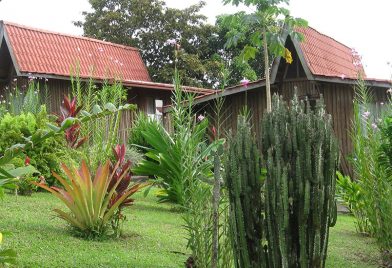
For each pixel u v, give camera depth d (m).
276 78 12.92
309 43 13.82
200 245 3.84
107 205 5.62
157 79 26.84
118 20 28.78
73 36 18.27
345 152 12.23
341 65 15.02
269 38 9.35
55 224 5.88
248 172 3.33
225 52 26.86
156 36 27.72
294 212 3.22
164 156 7.80
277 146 3.23
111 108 2.86
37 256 4.50
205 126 6.91
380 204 5.91
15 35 15.80
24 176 7.55
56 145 8.45
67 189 5.48
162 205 8.42
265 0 8.94
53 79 14.81
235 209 3.34
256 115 13.42
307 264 3.21
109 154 6.91
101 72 17.69
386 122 5.69
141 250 5.23
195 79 24.83
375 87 10.80
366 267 5.32
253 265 3.35
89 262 4.52
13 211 6.34
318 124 3.26
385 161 5.76
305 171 3.17
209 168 4.95
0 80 16.19
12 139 8.19
